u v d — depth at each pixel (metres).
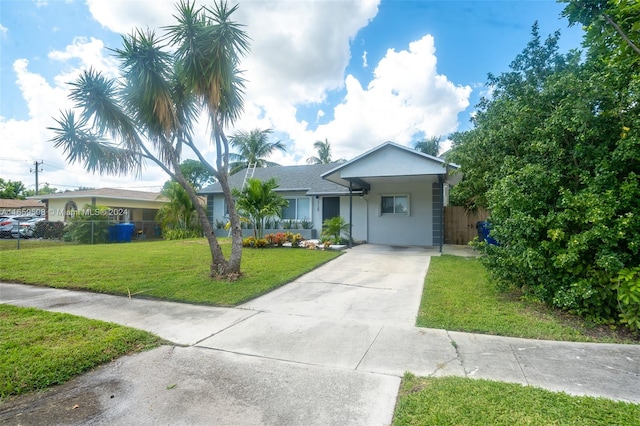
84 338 3.88
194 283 6.73
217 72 6.38
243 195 12.76
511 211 5.21
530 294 5.30
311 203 16.58
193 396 2.76
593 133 4.48
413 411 2.46
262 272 7.79
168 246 13.45
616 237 4.09
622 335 4.01
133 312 5.12
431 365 3.27
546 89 5.38
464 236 14.46
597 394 2.69
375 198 14.79
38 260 9.51
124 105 7.02
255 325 4.54
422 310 5.00
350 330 4.32
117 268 8.37
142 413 2.52
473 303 5.29
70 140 6.78
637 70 4.20
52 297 5.99
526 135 5.63
